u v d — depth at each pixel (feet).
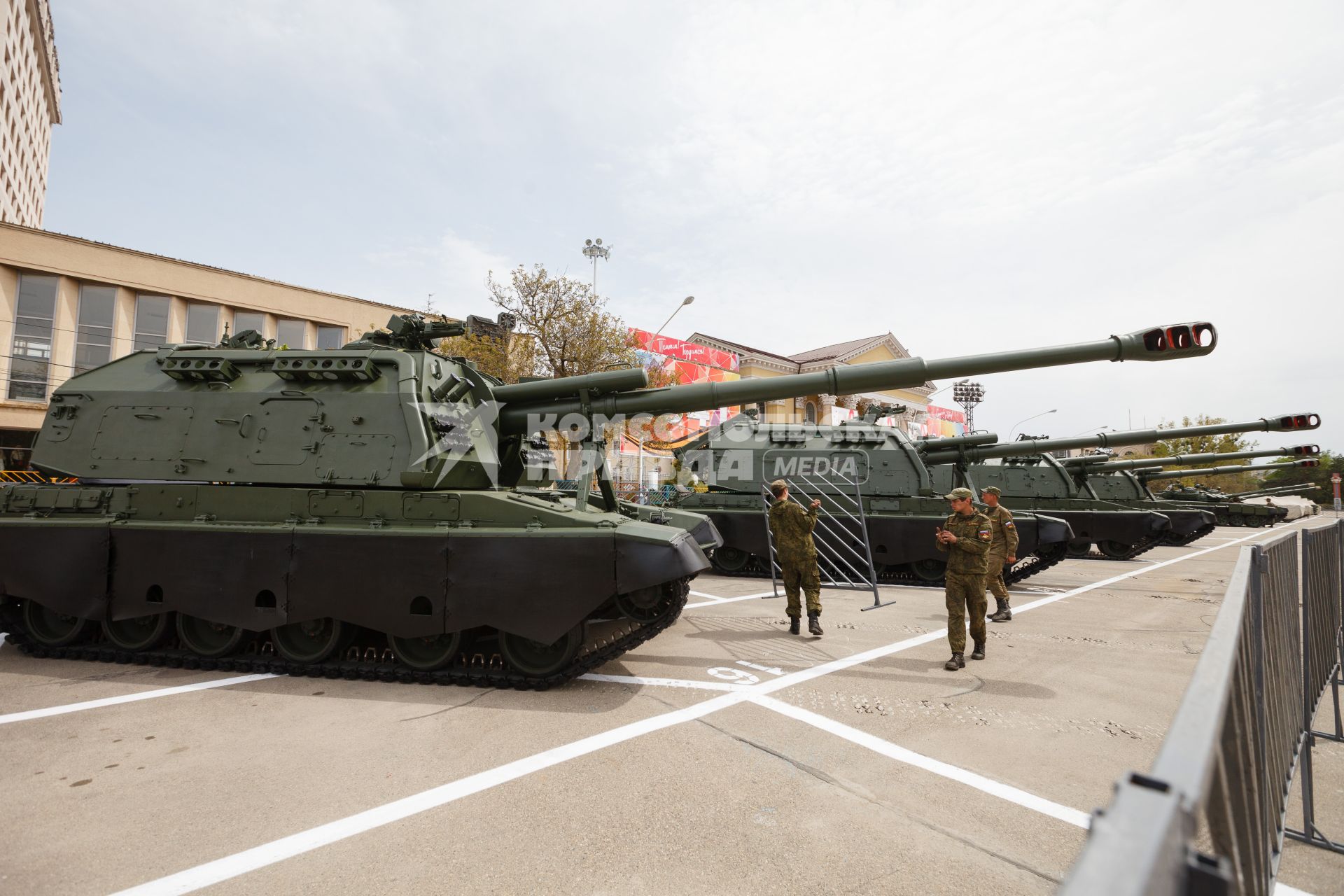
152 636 22.26
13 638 23.03
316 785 13.83
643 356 95.20
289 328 95.35
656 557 18.95
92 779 14.03
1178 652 24.82
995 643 26.05
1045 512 55.47
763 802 13.20
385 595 20.47
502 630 19.88
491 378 27.37
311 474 22.06
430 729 16.90
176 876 10.72
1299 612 12.69
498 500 20.68
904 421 148.87
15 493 23.52
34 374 81.71
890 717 17.88
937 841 11.85
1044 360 22.45
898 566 42.42
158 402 24.09
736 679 21.12
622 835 11.98
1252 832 6.98
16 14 169.07
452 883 10.58
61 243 82.02
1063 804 13.20
